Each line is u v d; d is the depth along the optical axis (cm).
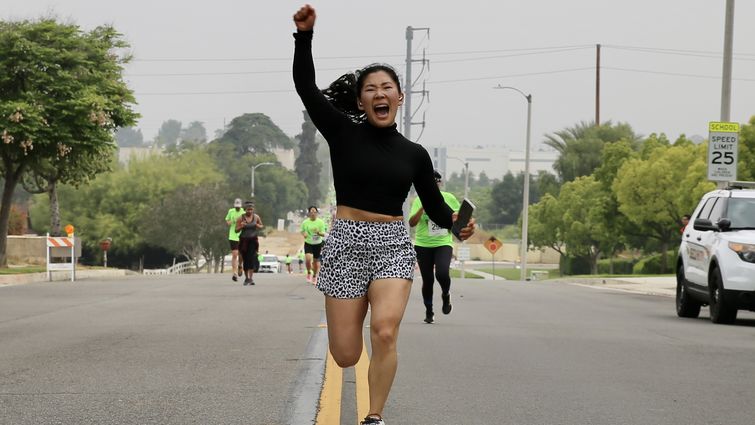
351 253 759
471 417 911
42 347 1394
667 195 6153
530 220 9369
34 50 3847
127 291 2745
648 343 1527
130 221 9619
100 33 4153
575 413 937
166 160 10506
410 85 7862
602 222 7125
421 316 1956
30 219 10006
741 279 1881
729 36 2986
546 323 1852
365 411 930
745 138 5194
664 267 6669
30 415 898
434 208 810
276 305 2184
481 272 10100
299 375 1129
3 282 3375
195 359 1262
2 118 3784
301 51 752
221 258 9112
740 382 1136
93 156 4391
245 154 17088
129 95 4106
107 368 1185
